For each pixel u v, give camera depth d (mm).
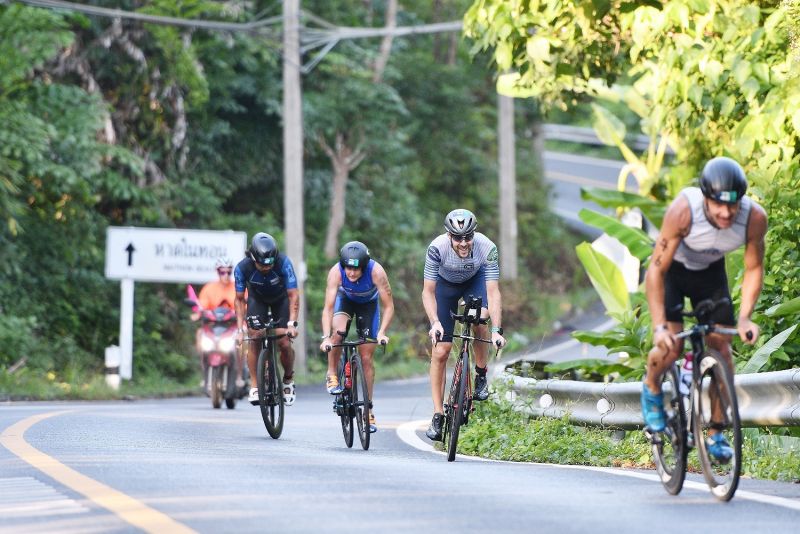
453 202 144000
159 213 86750
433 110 133250
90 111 76438
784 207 35219
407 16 134000
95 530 18172
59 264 79750
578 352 110938
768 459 28188
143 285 86875
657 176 50562
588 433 34312
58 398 65250
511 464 29453
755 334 21625
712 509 20719
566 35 42219
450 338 32062
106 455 28422
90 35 83812
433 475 25312
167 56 83812
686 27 37594
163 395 72438
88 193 76938
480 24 42531
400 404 61625
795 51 35188
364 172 117688
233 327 55875
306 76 106812
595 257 44812
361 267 34344
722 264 22750
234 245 76750
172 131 88250
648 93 45062
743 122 36750
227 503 20531
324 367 99750
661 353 22484
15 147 69750
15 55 70375
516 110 159750
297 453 31047
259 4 100000
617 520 19328
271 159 104062
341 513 19531
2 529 18531
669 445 29609
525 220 155125
